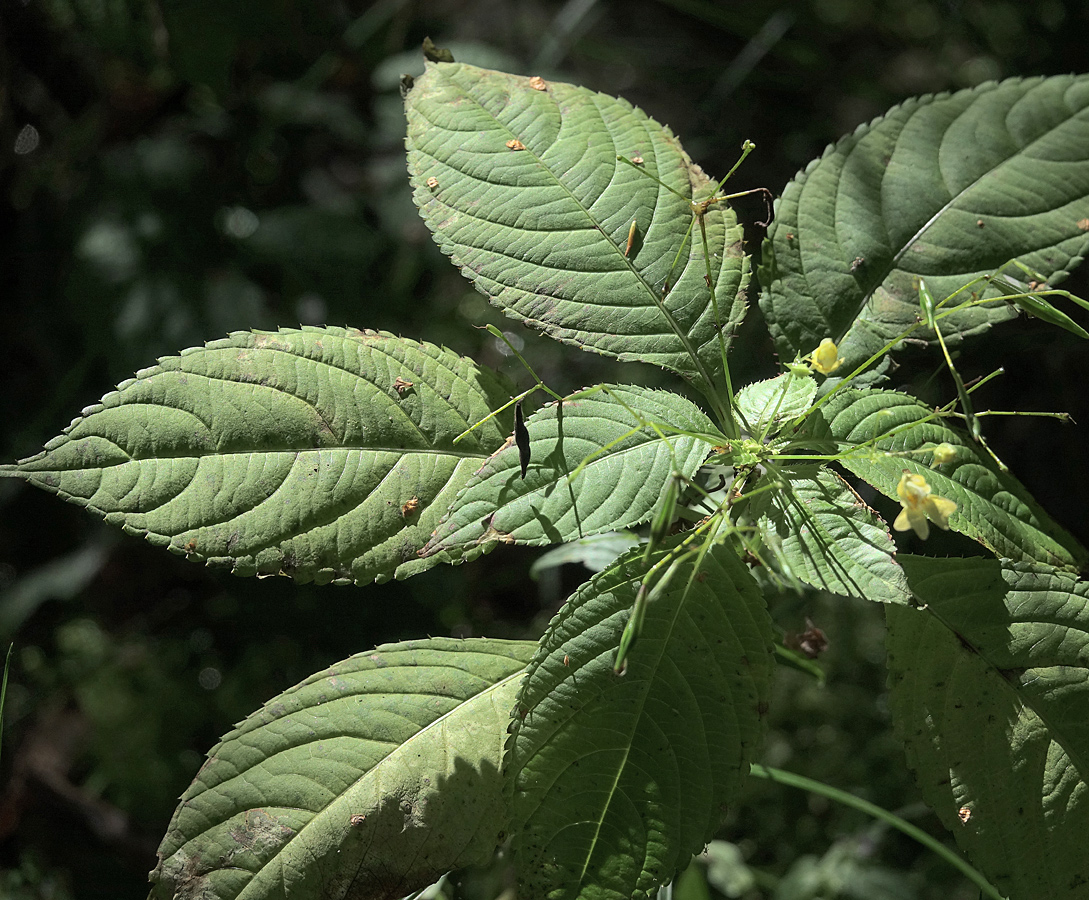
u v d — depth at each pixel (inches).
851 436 20.1
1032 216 20.8
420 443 20.4
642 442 19.6
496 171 20.8
